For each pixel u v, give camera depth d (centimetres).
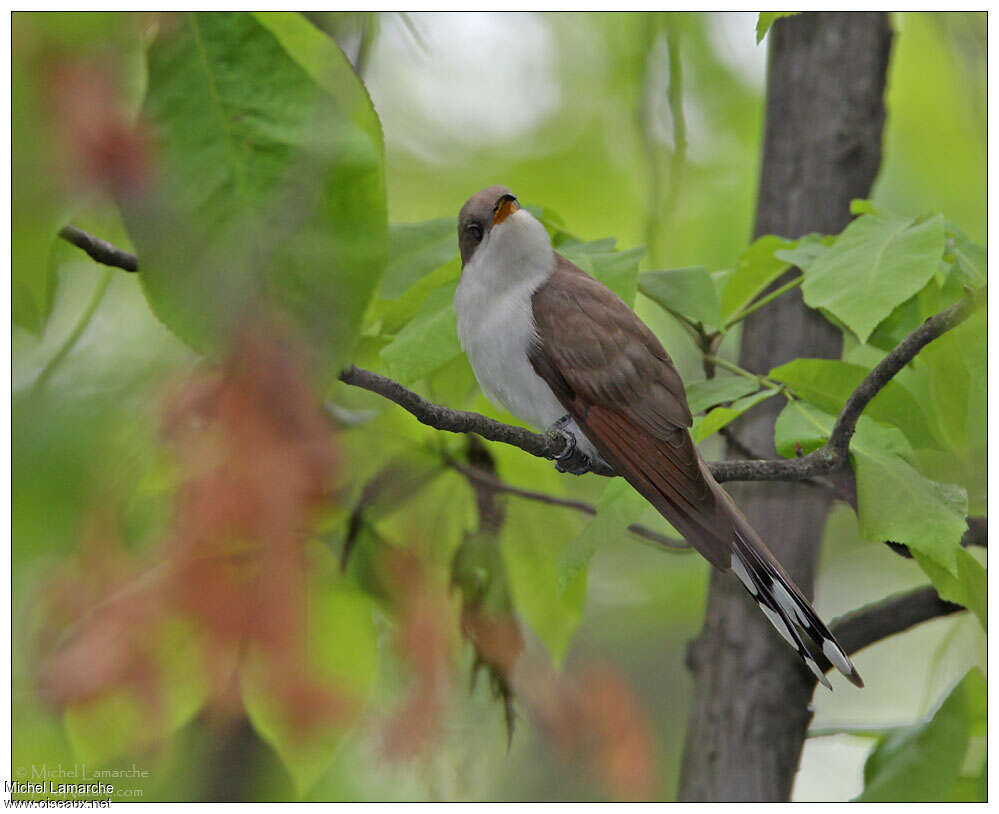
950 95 1348
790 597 748
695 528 715
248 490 327
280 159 316
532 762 926
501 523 851
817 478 818
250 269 308
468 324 817
